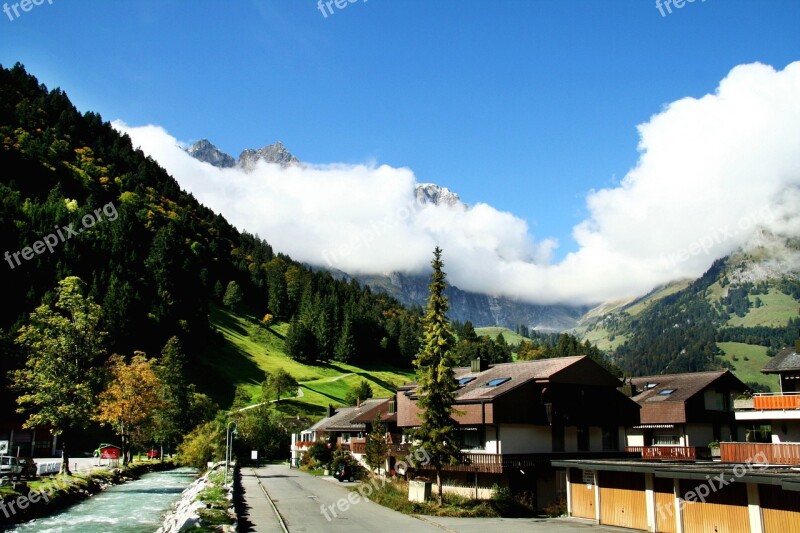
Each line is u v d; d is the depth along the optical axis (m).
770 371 43.28
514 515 42.25
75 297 57.41
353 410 87.62
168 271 170.88
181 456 97.25
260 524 36.94
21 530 35.88
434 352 44.00
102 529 37.19
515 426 47.94
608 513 37.66
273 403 141.62
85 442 100.00
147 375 79.06
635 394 68.88
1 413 86.62
